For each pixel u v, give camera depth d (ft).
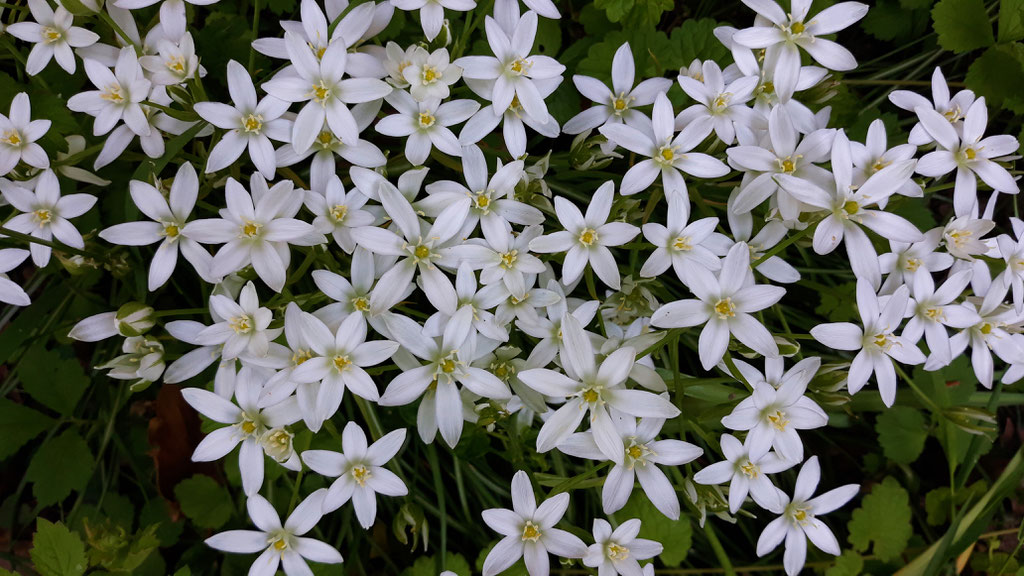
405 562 1.77
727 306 1.45
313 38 1.50
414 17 1.68
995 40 1.78
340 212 1.46
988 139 1.55
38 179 1.53
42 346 1.68
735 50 1.54
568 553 1.49
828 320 1.81
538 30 1.73
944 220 1.94
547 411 1.51
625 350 1.44
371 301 1.43
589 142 1.57
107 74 1.50
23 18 1.59
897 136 1.78
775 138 1.49
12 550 1.74
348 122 1.46
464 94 1.61
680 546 1.65
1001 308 1.57
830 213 1.47
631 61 1.57
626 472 1.47
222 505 1.68
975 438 1.74
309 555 1.49
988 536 1.84
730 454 1.51
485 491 1.72
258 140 1.47
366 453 1.46
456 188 1.47
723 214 1.69
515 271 1.47
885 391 1.50
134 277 1.69
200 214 1.67
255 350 1.43
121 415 1.75
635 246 1.51
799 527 1.58
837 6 1.55
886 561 1.72
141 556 1.61
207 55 1.63
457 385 1.51
